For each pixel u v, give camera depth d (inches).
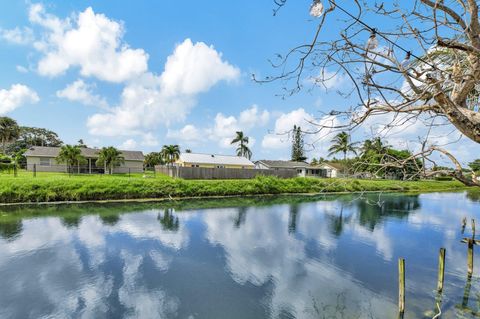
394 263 431.5
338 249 490.3
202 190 1074.1
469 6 104.7
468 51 104.9
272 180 1277.1
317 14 101.0
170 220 663.8
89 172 1418.6
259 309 291.7
